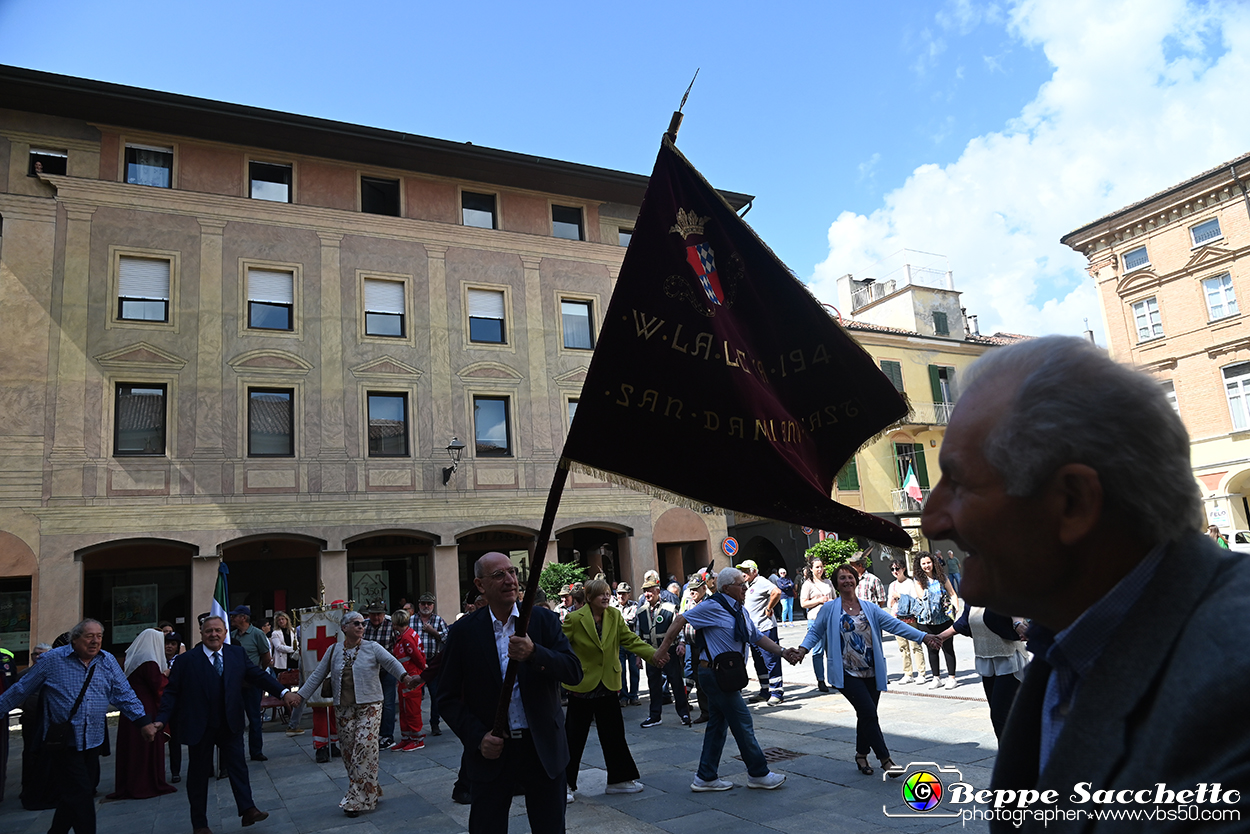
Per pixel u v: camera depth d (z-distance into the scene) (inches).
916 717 352.5
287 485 771.4
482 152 896.9
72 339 717.3
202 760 258.4
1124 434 36.6
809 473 132.1
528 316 919.7
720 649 260.1
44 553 673.6
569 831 228.1
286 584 849.5
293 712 491.8
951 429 43.9
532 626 169.6
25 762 331.6
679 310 132.0
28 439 686.5
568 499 891.4
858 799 233.9
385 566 842.2
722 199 146.0
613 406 125.1
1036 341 42.5
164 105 761.6
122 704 249.1
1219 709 29.1
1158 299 1212.5
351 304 834.8
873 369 143.7
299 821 273.9
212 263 783.7
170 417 739.4
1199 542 36.3
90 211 745.0
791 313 144.0
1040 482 38.4
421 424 840.3
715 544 958.4
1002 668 217.3
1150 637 34.2
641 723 414.6
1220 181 1129.4
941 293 1402.6
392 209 895.7
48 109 744.3
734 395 128.7
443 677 164.9
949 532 43.3
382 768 353.1
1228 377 1132.5
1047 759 40.4
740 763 298.8
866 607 264.8
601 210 994.1
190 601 718.5
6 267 707.4
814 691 471.8
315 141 838.5
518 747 157.6
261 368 783.1
